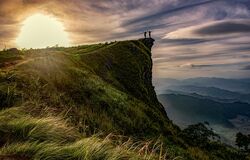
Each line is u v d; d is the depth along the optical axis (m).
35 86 15.88
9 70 17.11
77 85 21.09
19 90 14.06
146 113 28.58
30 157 6.34
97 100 20.62
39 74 18.62
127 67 58.50
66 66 24.31
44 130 7.84
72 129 9.32
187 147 25.27
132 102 28.14
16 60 23.44
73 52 55.94
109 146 7.41
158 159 8.23
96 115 17.39
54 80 19.41
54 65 21.98
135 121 21.66
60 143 7.36
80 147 6.92
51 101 15.08
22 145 6.69
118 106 22.45
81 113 15.71
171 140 24.36
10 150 6.46
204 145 35.12
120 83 48.34
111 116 19.80
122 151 7.44
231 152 37.47
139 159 7.66
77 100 18.81
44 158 6.35
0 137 7.30
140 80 58.28
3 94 12.43
